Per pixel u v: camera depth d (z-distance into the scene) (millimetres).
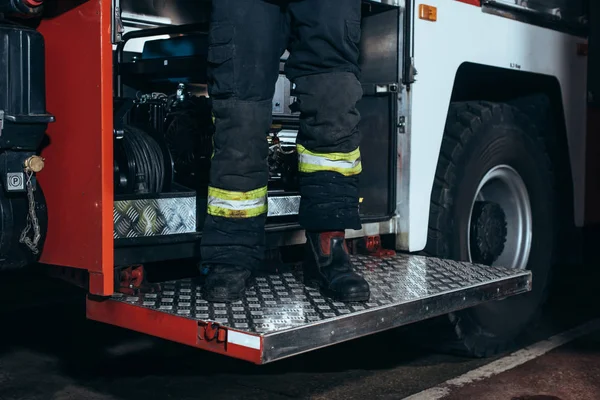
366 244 3422
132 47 4152
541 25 4117
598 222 4949
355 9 2557
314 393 3250
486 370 3568
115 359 3639
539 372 3545
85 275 2578
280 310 2434
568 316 4578
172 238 2670
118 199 2529
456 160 3631
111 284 2400
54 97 2506
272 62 2551
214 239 2553
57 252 2535
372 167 3521
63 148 2486
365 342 4020
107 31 2355
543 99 4312
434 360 3748
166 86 4027
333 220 2645
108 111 2367
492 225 3906
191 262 3215
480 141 3730
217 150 2559
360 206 3561
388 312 2551
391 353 3848
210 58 2504
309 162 2672
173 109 3463
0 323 4164
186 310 2387
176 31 3779
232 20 2457
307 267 2762
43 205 2523
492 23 3783
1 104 2391
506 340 3805
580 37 4430
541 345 3986
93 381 3326
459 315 3527
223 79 2494
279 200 3191
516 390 3295
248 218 2574
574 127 4402
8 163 2426
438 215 3590
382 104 3475
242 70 2484
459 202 3648
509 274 3215
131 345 3863
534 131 4109
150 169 2984
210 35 2500
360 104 3541
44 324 4184
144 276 2641
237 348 2182
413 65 3383
